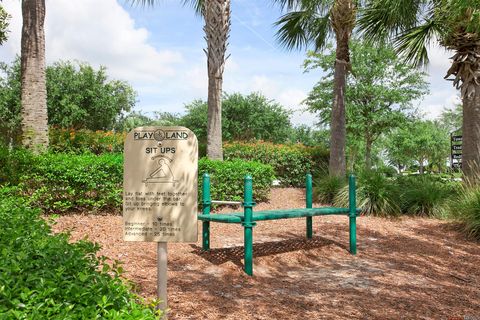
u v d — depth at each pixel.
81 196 7.80
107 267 2.68
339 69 12.62
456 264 6.25
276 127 28.62
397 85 20.14
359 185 9.77
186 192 3.06
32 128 8.91
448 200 9.37
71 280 2.46
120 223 7.30
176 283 4.57
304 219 8.96
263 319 3.77
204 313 3.80
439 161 35.06
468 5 8.11
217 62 11.16
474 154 9.82
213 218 5.53
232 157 14.45
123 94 26.53
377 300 4.45
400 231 8.16
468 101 9.95
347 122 20.56
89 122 25.41
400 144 32.44
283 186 14.48
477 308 4.41
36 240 3.17
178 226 3.06
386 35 11.26
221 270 5.15
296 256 6.07
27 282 2.33
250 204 5.22
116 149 12.57
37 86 9.00
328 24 13.88
